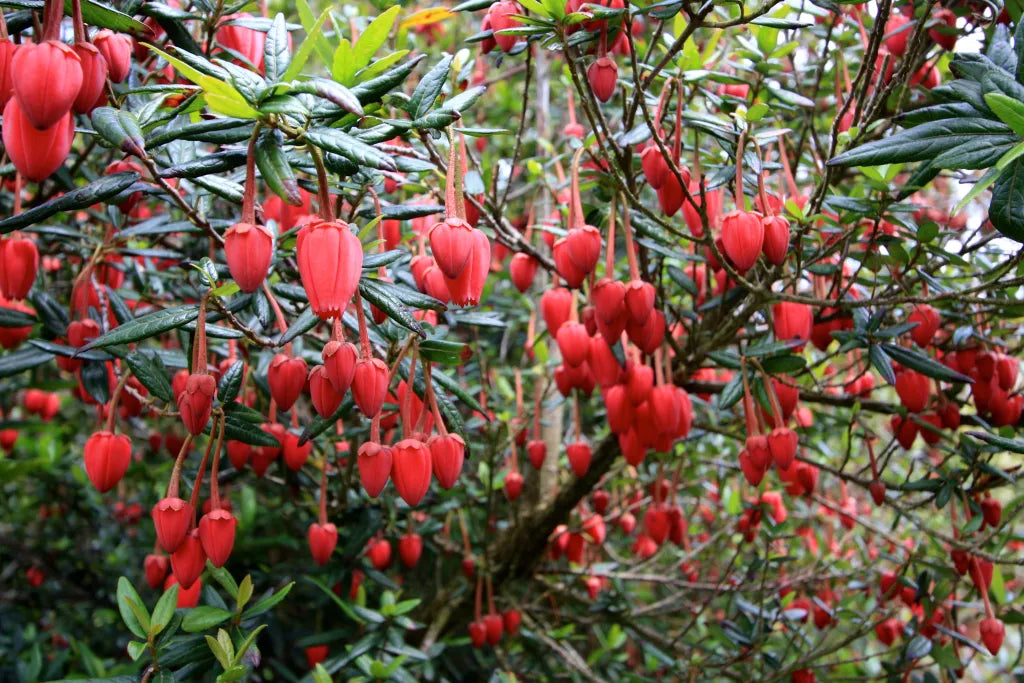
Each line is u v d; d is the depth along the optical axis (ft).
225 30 1.81
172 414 1.76
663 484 2.35
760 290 1.78
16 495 3.18
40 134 1.30
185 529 1.52
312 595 2.51
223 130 1.40
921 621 2.13
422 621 2.51
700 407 2.84
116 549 3.19
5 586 3.24
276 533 2.95
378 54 2.03
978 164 1.45
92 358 1.69
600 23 1.60
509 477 2.21
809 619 2.52
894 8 2.00
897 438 2.02
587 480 2.19
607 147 1.83
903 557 2.50
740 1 1.54
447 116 1.46
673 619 3.10
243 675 1.60
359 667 2.03
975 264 2.15
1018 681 2.12
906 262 1.77
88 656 2.05
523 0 1.49
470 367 2.88
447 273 1.42
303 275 1.35
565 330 1.78
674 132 1.74
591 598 2.58
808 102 1.96
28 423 2.22
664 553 3.34
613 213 1.71
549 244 2.54
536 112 3.08
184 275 2.28
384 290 1.51
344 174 1.48
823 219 1.84
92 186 1.47
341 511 2.21
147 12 1.63
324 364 1.47
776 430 1.80
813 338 2.06
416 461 1.50
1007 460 3.95
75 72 1.28
